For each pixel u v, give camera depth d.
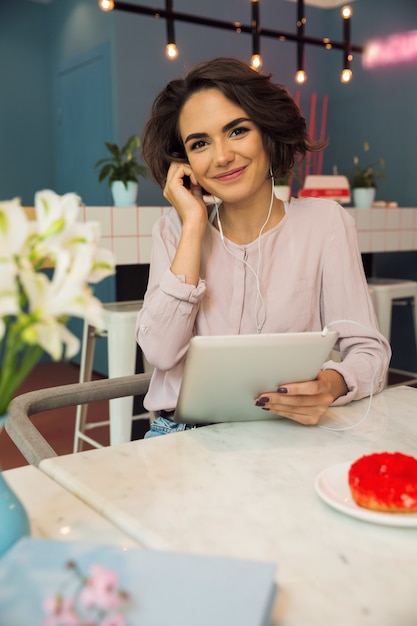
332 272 1.44
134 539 0.69
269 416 1.08
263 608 0.49
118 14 4.09
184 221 1.33
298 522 0.71
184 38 4.41
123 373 2.40
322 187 3.49
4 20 4.88
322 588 0.58
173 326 1.27
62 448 3.16
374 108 4.68
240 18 4.68
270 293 1.43
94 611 0.49
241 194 1.36
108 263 0.59
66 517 0.72
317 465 0.88
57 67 4.97
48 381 4.65
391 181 4.60
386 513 0.70
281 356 0.96
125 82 4.19
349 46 3.39
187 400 1.02
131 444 0.97
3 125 4.99
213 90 1.32
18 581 0.53
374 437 1.00
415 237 3.85
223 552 0.64
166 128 1.48
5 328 0.51
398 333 4.59
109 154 4.35
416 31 4.26
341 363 1.25
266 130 1.38
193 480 0.83
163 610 0.49
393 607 0.55
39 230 0.55
